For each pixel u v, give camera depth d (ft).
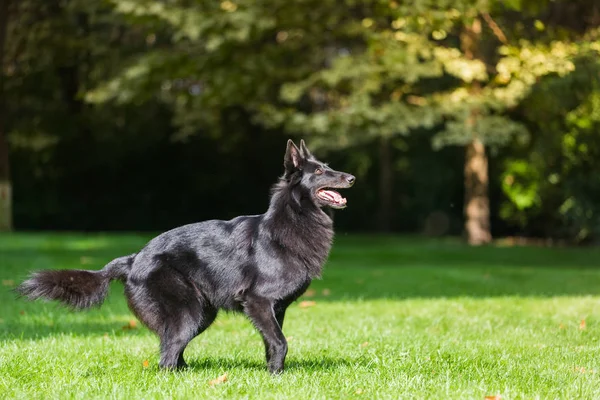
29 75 90.22
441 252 72.84
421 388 18.94
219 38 67.51
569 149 81.05
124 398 17.95
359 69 67.77
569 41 69.31
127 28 91.56
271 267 20.61
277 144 110.83
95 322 32.76
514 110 79.36
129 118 100.17
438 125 104.22
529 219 98.89
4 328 30.17
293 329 30.78
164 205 110.83
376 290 46.19
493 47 79.87
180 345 20.75
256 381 19.61
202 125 93.61
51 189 104.94
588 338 28.04
